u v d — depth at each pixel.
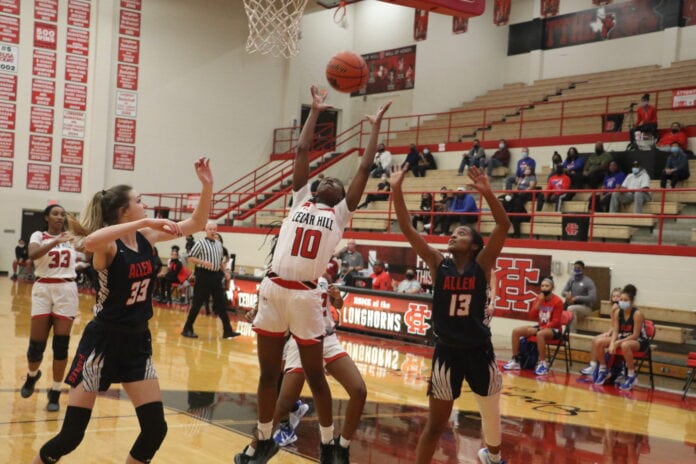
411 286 15.98
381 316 15.28
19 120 25.19
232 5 29.05
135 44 27.02
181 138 28.00
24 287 22.11
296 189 5.38
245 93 29.34
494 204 5.23
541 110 24.14
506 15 27.20
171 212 27.58
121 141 26.83
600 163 18.19
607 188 17.56
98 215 4.65
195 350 12.30
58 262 7.52
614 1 25.09
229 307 18.42
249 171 29.48
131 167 27.03
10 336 12.53
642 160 17.97
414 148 23.94
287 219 5.18
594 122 22.55
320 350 5.12
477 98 27.42
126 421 7.11
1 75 24.84
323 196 5.18
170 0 27.67
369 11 31.20
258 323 5.08
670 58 23.50
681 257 13.95
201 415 7.65
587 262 15.08
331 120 31.31
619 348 11.41
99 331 4.38
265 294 5.03
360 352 13.26
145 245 4.62
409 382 10.38
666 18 23.72
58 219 7.53
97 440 6.39
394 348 14.04
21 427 6.67
